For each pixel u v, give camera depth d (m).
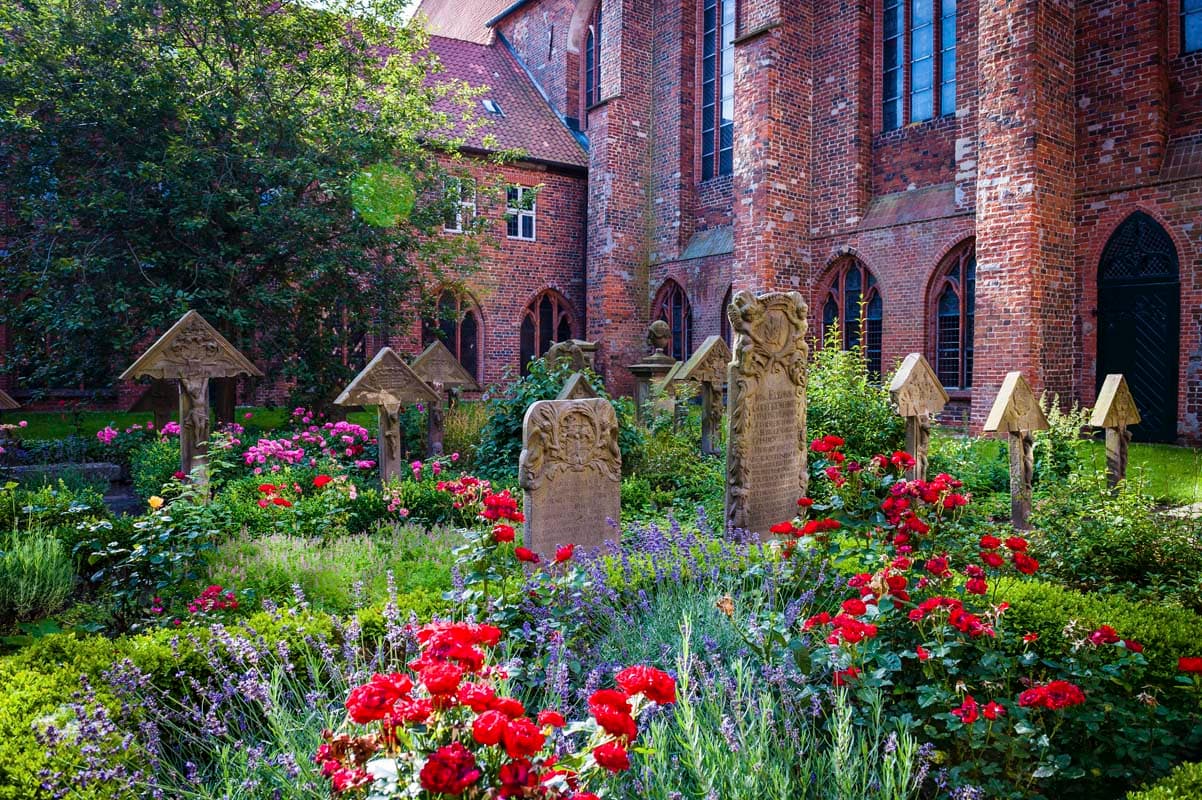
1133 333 15.51
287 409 17.64
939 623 3.87
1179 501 10.09
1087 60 15.87
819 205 21.42
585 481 7.32
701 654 4.34
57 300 13.84
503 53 32.34
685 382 14.88
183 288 14.98
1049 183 15.40
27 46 13.62
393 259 18.06
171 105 14.30
